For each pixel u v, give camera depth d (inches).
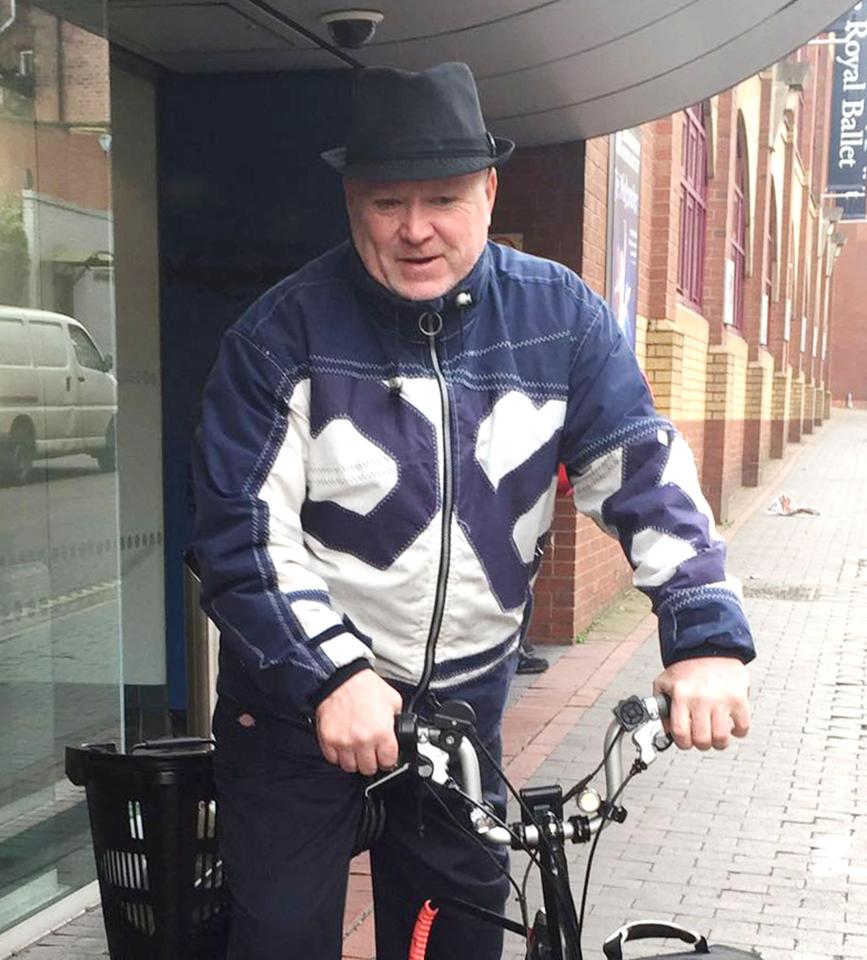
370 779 87.3
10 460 144.7
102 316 151.9
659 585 78.2
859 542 528.7
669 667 75.6
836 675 290.2
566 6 183.5
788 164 878.4
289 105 216.4
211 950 92.9
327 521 83.1
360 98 79.0
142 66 211.5
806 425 1223.5
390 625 83.6
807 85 978.1
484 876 93.0
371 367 82.5
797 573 447.2
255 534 78.3
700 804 198.5
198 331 221.3
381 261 81.0
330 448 81.7
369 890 159.0
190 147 219.6
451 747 71.9
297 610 75.4
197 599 184.2
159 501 222.1
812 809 197.0
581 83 227.3
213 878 92.2
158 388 222.5
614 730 74.3
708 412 556.7
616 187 313.1
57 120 146.5
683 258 473.1
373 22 183.3
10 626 146.7
